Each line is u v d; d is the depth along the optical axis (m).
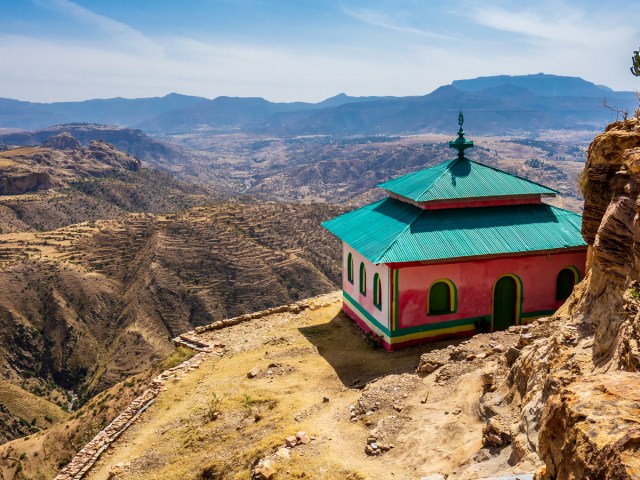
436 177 27.94
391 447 14.42
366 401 17.56
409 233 24.94
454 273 24.52
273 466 14.74
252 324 31.67
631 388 5.59
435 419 14.95
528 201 27.75
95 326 128.38
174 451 18.28
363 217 30.62
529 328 18.28
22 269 136.38
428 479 11.30
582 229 17.11
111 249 156.38
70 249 153.12
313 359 24.38
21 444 31.91
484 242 24.81
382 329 25.05
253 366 24.42
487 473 10.61
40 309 128.50
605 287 13.00
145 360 115.44
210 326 31.77
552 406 5.97
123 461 18.28
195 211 174.88
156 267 139.50
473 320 25.06
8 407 86.62
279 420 18.09
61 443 30.03
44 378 116.69
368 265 26.78
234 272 141.25
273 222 169.62
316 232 168.75
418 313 24.38
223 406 20.38
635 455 4.58
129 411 22.27
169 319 127.75
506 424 12.05
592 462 4.87
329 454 14.84
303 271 145.25
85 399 107.50
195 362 26.28
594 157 16.47
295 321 30.91
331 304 33.44
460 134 29.84
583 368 10.92
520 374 13.44
